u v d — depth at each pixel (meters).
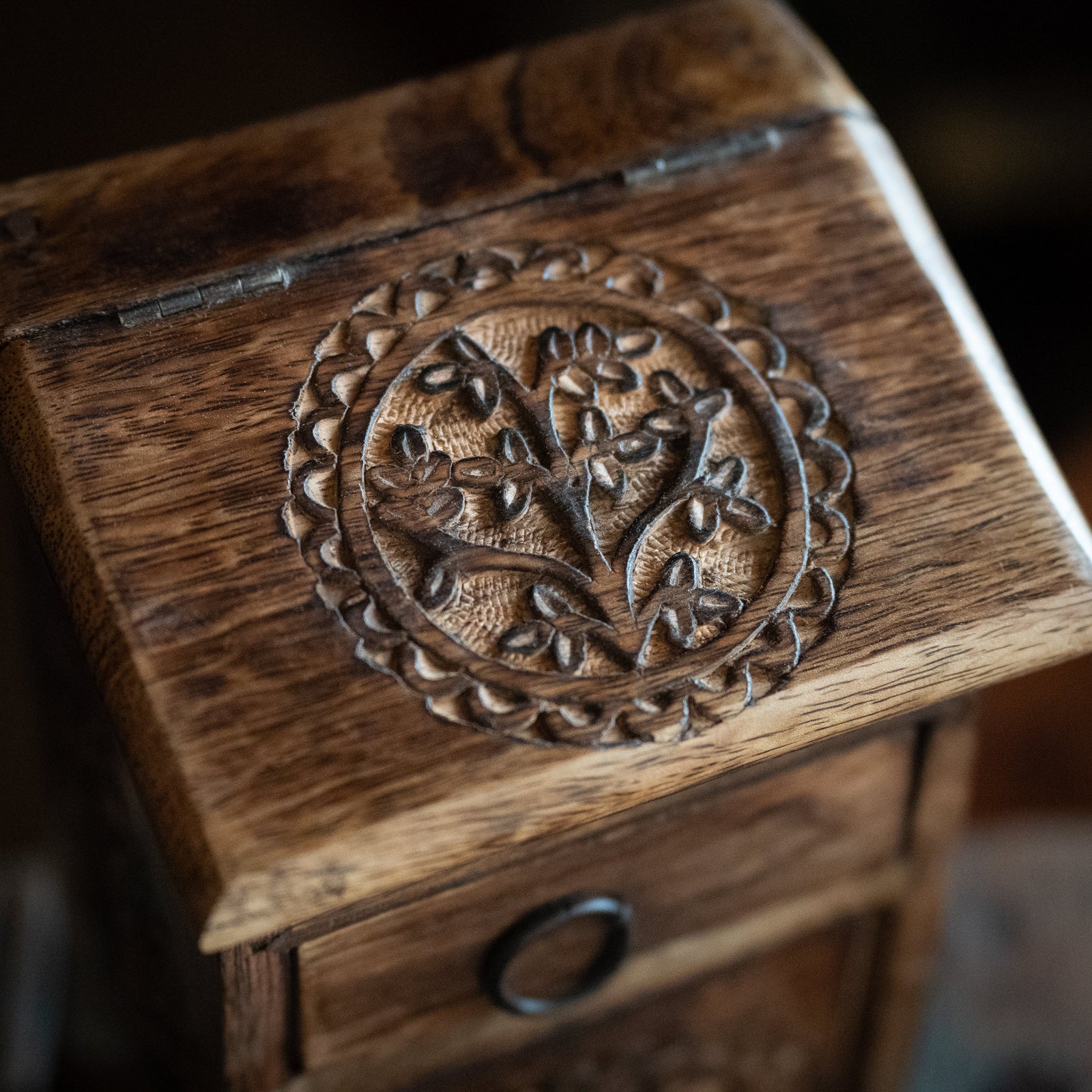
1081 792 0.61
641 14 0.43
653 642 0.37
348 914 0.38
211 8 0.69
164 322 0.39
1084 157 0.61
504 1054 0.43
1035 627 0.38
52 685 0.46
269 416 0.38
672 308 0.40
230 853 0.35
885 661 0.37
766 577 0.38
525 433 0.39
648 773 0.37
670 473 0.38
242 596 0.37
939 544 0.38
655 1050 0.45
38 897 0.53
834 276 0.40
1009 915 0.56
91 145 0.65
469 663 0.37
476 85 0.42
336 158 0.41
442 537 0.38
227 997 0.38
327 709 0.36
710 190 0.41
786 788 0.41
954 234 0.64
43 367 0.38
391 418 0.38
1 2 0.68
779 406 0.39
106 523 0.37
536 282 0.40
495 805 0.36
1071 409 0.67
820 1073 0.48
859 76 0.62
